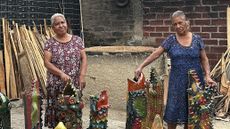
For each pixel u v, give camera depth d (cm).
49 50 456
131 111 446
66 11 867
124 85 670
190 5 729
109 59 680
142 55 649
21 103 711
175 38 455
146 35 790
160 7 765
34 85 421
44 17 840
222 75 659
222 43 700
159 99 455
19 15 803
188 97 443
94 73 698
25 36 767
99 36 855
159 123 445
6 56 749
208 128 441
